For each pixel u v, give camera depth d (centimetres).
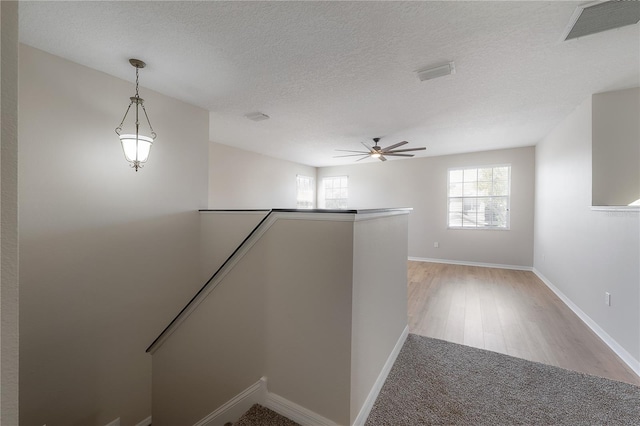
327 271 159
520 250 578
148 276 282
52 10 170
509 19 179
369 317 178
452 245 646
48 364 220
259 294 191
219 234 320
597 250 291
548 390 193
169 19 179
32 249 210
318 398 162
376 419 168
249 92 293
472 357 237
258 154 631
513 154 579
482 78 264
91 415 243
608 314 267
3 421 48
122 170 261
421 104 329
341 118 382
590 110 304
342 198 796
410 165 698
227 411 211
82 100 235
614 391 192
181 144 314
